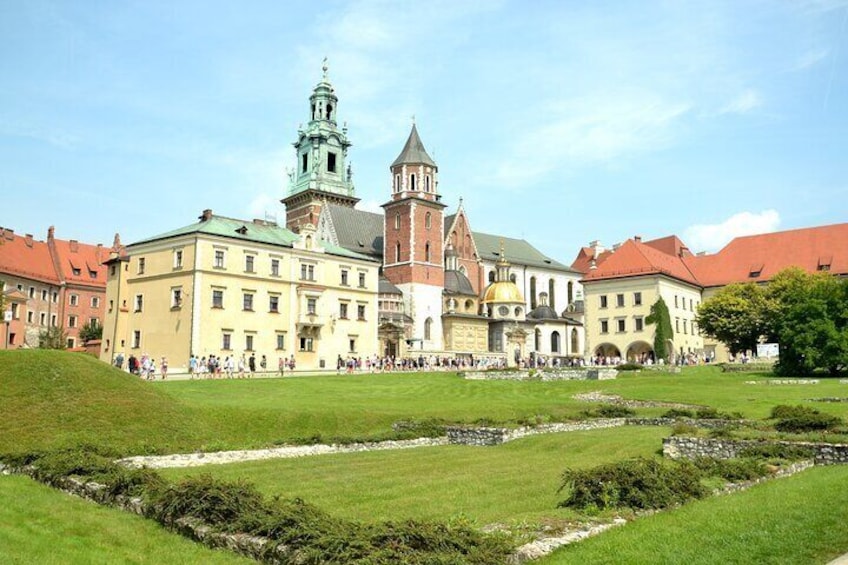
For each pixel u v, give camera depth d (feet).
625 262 395.34
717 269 441.68
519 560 47.26
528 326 437.58
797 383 211.82
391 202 421.18
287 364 281.95
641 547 49.60
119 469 74.18
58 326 392.68
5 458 83.46
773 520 56.44
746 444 95.66
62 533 58.34
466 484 79.92
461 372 252.42
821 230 420.36
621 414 150.61
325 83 508.94
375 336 334.85
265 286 293.43
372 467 92.63
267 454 100.73
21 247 397.39
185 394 161.89
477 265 460.96
